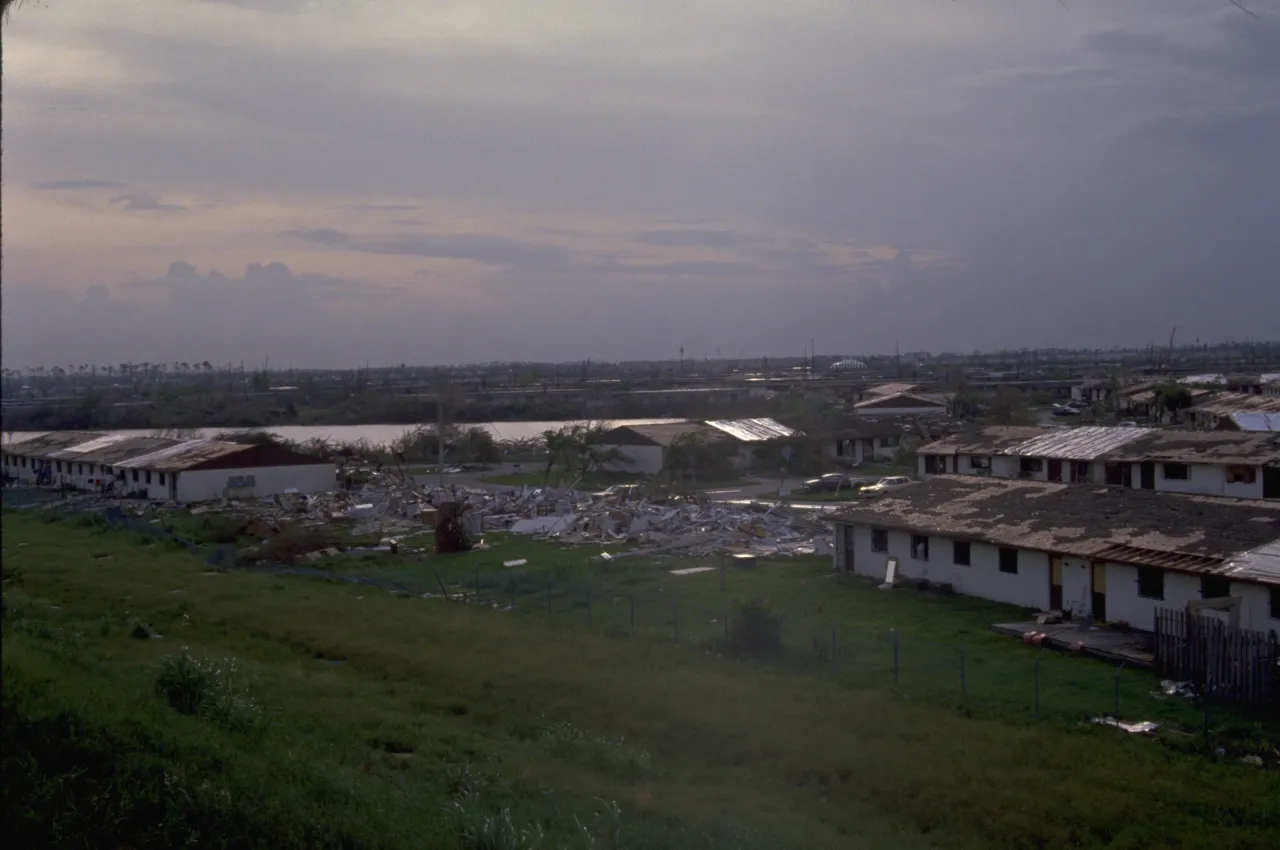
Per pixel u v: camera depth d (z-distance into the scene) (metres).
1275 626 28.95
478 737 22.23
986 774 20.86
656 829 17.00
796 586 42.03
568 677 27.25
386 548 53.12
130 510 68.94
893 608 37.66
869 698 26.17
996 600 38.31
